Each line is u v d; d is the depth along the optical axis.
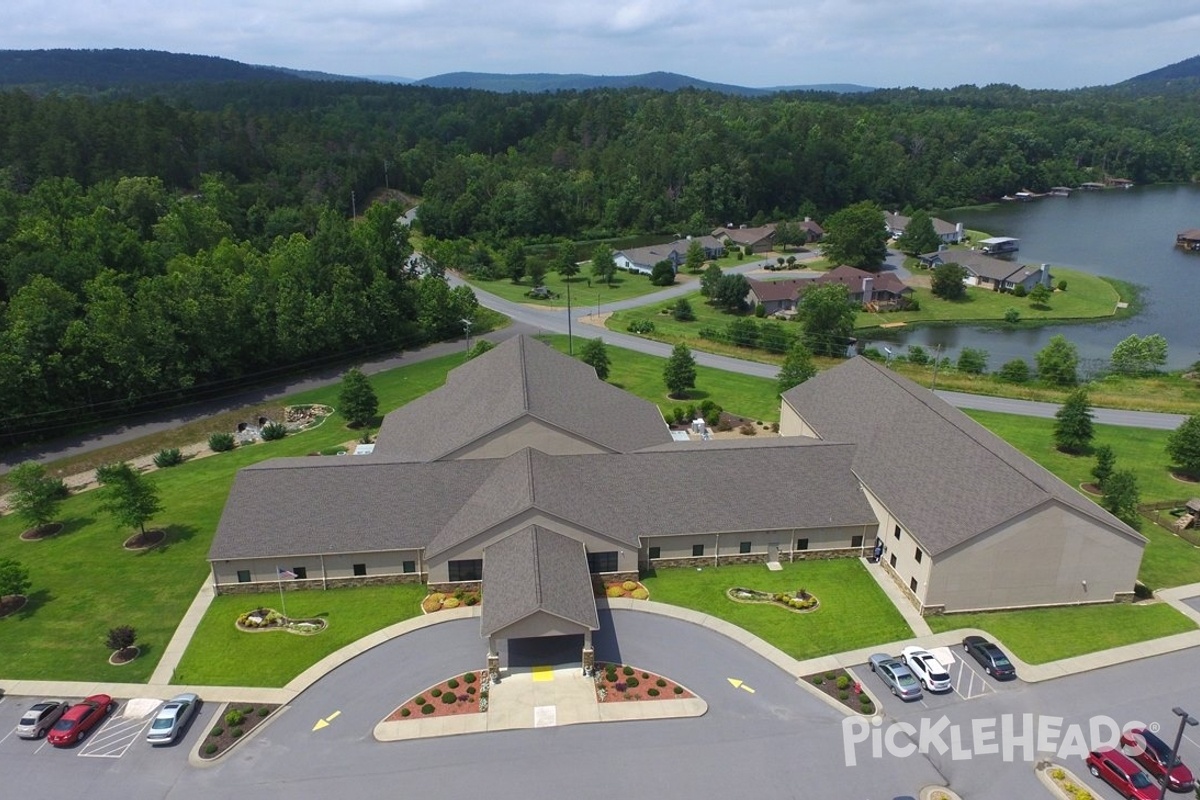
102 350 80.38
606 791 34.16
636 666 41.91
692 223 196.75
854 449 56.00
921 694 39.62
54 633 45.66
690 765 35.53
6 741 37.50
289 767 35.69
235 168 185.62
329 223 109.81
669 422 76.81
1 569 46.81
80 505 64.00
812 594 48.12
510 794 34.09
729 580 49.72
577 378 65.69
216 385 89.69
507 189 198.88
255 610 46.91
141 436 78.62
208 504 62.06
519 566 43.78
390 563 49.22
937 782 34.53
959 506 46.47
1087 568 46.09
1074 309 129.75
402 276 120.00
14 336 75.69
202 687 40.88
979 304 133.38
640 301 133.62
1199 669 41.41
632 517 50.19
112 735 37.78
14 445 76.00
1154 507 59.66
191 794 34.31
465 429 56.03
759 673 41.34
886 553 50.69
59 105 168.50
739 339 105.50
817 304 104.44
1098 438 74.12
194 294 88.81
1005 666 40.59
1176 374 95.62
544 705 39.16
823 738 37.00
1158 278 149.00
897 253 171.62
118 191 136.38
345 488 51.16
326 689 40.56
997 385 90.12
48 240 101.94
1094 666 41.66
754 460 54.09
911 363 98.44
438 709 39.00
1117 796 33.50
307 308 96.19
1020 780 34.59
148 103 185.88
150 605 48.19
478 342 94.94
